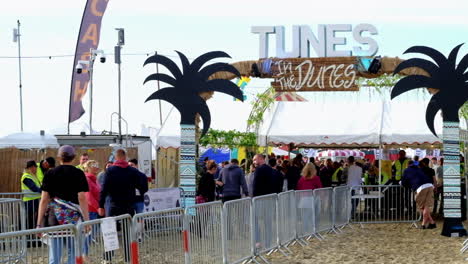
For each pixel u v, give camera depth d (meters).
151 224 8.33
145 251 8.17
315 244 13.47
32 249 6.49
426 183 16.27
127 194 10.45
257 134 22.00
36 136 17.95
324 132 20.09
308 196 14.13
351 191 17.31
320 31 15.46
